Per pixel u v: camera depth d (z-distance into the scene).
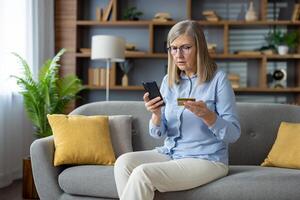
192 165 1.73
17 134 3.83
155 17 4.71
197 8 4.89
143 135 2.55
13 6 3.74
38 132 3.39
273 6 4.82
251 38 4.84
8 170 3.61
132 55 4.64
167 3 4.91
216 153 1.85
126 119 2.53
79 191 2.09
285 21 4.58
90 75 4.75
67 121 2.38
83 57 4.84
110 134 2.46
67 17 4.69
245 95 4.85
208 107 1.85
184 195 1.77
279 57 4.57
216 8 4.88
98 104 2.69
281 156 2.23
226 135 1.73
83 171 2.12
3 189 3.35
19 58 3.42
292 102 4.80
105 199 2.06
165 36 4.89
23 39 3.92
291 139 2.26
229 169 2.07
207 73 1.88
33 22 4.12
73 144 2.27
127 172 1.74
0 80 3.44
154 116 1.91
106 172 2.09
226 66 4.88
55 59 3.48
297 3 4.79
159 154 1.92
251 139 2.46
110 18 4.75
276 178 1.87
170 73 2.00
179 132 1.89
